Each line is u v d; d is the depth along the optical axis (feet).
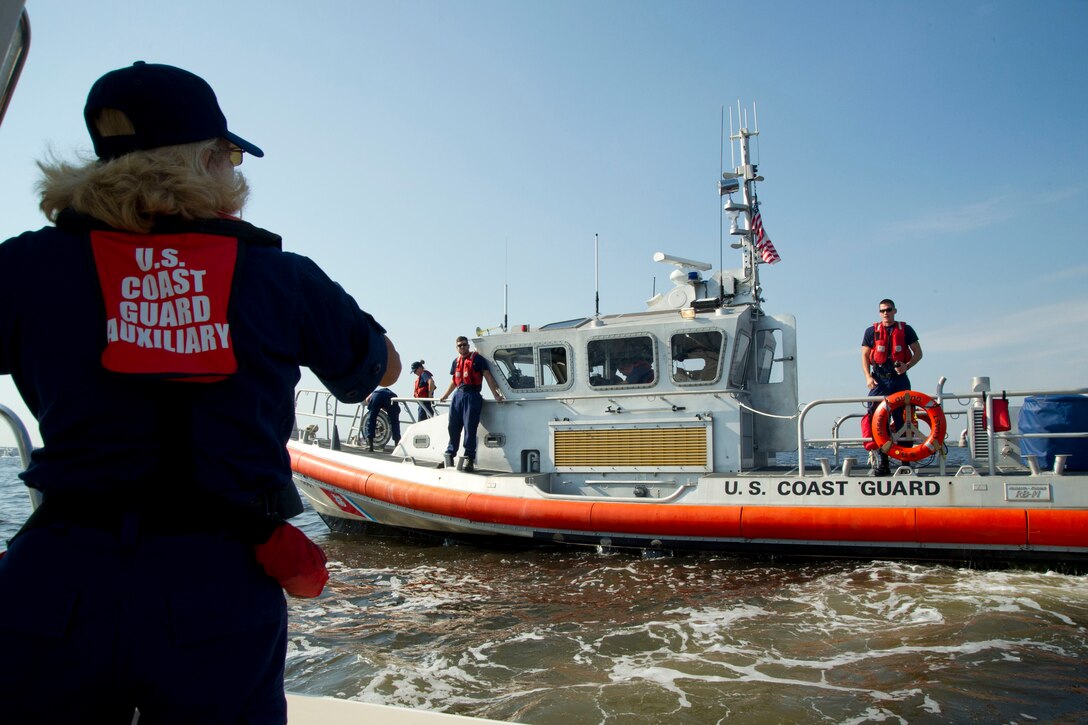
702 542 27.55
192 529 3.49
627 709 13.73
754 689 14.52
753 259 32.32
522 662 16.55
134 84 3.87
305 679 15.70
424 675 15.80
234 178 4.29
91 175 3.74
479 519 30.40
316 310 4.11
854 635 17.83
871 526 25.29
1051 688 14.23
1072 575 23.48
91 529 3.41
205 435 3.56
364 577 25.93
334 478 34.78
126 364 3.46
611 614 20.39
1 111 4.24
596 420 30.78
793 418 27.89
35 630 3.27
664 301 32.63
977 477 24.81
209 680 3.42
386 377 4.68
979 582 22.74
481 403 32.24
